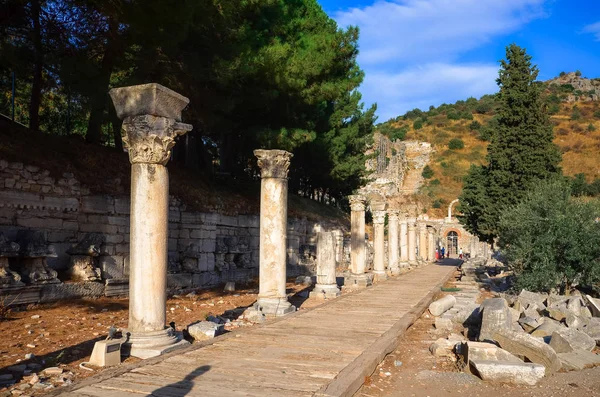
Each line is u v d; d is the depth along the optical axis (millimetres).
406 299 14727
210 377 6223
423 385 6660
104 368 6703
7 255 10672
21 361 6941
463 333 10406
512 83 24125
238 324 10375
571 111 104750
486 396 6262
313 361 7113
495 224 24375
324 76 22906
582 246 14945
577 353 8266
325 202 41312
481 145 93000
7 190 12102
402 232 32312
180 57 16266
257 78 18562
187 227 17188
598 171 76625
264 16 20000
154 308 7535
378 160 69375
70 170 14102
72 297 12219
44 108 21453
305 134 21219
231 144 26156
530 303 12789
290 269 23891
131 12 13570
